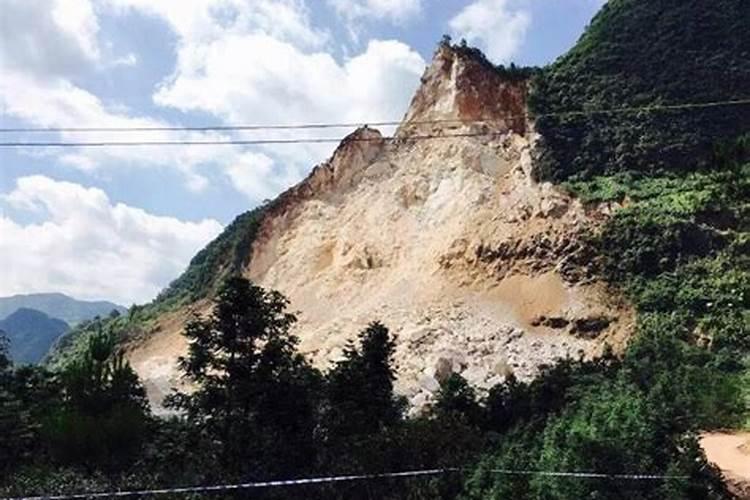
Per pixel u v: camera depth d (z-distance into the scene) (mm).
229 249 127250
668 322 74000
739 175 87062
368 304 91812
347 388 45312
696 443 38562
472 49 110188
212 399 43125
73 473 38844
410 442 41312
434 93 110500
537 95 102812
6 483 38125
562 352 75438
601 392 48500
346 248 102812
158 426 45344
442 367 74625
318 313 96625
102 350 52938
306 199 114125
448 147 103688
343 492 40469
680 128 97312
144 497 37000
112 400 47656
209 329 44156
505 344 77812
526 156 96062
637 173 92812
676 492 35969
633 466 36656
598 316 77812
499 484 37688
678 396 56438
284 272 107625
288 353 44938
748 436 53938
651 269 80438
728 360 66625
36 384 53000
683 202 85188
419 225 99062
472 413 50906
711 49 106438
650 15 111750
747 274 76875
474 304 83938
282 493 40375
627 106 100062
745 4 111500
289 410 43062
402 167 107062
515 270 85688
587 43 110312
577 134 97562
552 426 42594
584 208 86875
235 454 41375
